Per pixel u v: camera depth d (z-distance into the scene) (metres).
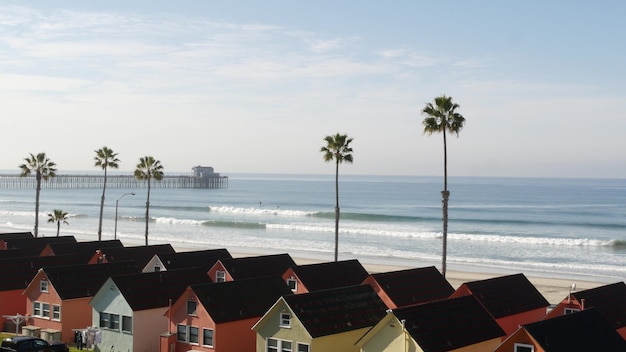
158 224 169.38
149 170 97.94
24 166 100.19
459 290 49.03
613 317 42.94
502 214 197.75
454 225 163.38
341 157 74.38
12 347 42.50
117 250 68.38
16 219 180.62
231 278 58.31
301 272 55.59
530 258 105.94
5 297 55.75
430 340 34.78
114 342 48.22
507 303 48.97
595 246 123.00
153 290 49.31
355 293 43.94
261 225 162.38
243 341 44.94
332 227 156.00
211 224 168.62
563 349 31.09
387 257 106.44
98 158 100.50
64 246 73.06
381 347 35.97
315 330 38.81
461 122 61.31
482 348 37.31
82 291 52.50
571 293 43.75
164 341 45.09
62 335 51.31
